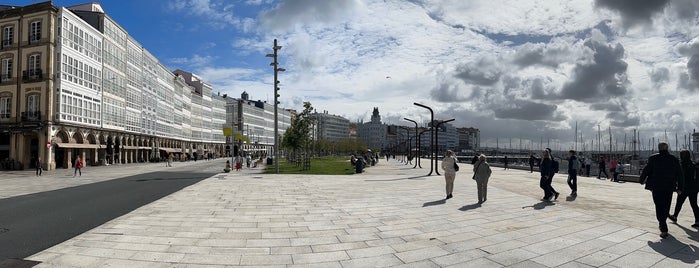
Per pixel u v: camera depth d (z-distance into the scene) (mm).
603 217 10398
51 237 8234
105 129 50781
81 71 45312
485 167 12984
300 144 47469
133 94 59781
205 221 9953
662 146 8172
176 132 84188
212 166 50750
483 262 6371
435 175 28469
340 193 16219
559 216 10555
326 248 7289
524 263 6320
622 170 28250
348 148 149000
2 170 40344
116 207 12781
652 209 11812
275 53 33625
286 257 6707
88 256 6766
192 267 6164
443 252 6969
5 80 42500
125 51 56875
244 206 12547
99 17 50188
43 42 41438
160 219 10258
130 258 6648
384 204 12891
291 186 19609
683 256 6672
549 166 13852
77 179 27078
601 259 6516
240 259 6590
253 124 132125
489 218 10266
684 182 8383
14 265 6258
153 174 32594
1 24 42938
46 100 40812
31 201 14625
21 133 41062
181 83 87375
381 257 6684
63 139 43125
